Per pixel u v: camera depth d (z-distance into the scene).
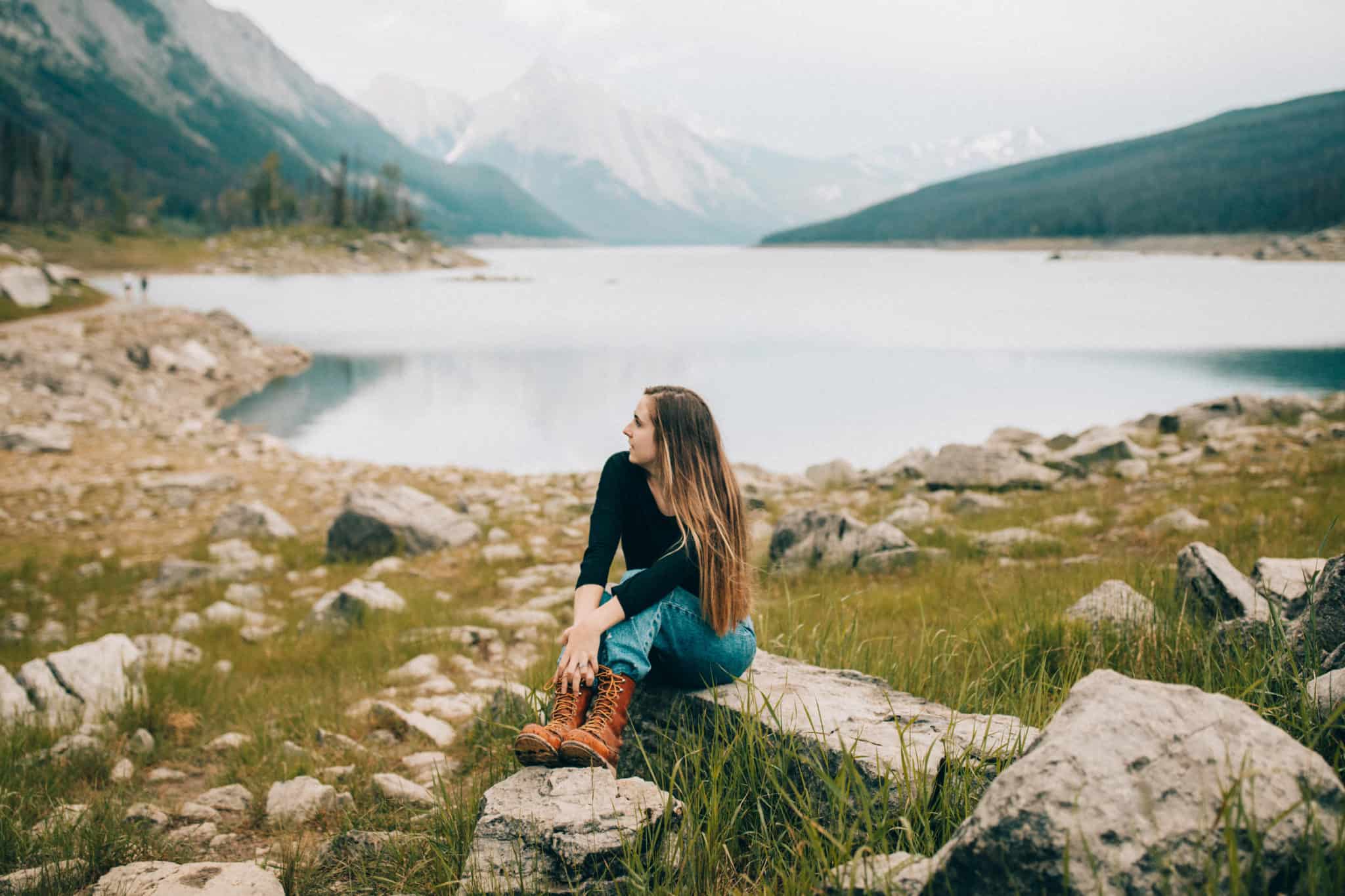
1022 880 1.89
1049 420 26.14
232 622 9.84
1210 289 90.62
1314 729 2.58
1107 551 9.29
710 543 3.35
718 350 45.41
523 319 66.19
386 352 46.22
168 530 15.59
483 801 3.00
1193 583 4.91
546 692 3.79
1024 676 4.28
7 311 48.22
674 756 3.38
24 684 6.43
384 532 13.20
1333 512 9.05
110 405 30.91
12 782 4.68
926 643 5.11
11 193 154.75
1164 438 18.14
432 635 8.27
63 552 14.09
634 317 66.88
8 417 26.97
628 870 2.51
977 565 9.43
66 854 3.46
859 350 44.34
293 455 23.55
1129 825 1.87
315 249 176.88
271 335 54.59
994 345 45.25
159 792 4.87
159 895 2.96
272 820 4.13
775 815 3.02
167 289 101.38
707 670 3.52
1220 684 3.57
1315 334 47.41
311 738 5.47
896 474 16.77
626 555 3.66
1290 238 198.75
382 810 4.09
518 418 29.09
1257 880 1.80
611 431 26.95
